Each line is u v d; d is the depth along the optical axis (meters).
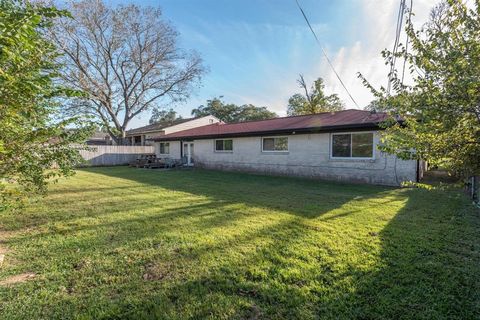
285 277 2.82
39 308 2.34
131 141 31.53
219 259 3.26
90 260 3.26
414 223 4.66
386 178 9.56
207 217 5.15
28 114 2.57
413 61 2.85
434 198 6.90
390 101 3.03
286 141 12.70
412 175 9.05
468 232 4.15
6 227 4.54
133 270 3.01
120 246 3.70
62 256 3.38
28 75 2.34
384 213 5.39
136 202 6.57
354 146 10.38
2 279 2.82
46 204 6.32
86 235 4.14
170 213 5.47
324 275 2.86
